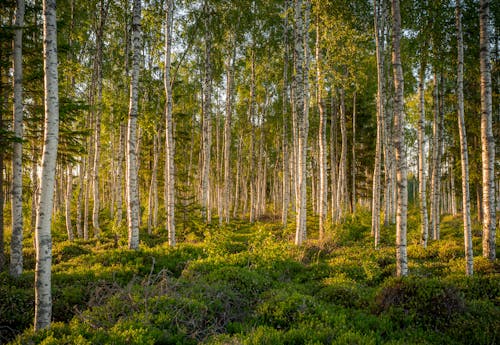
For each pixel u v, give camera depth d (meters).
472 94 17.14
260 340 5.16
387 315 6.31
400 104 8.47
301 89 14.02
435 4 11.96
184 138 24.48
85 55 21.33
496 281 8.01
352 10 16.98
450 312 6.26
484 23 9.94
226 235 13.47
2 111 9.98
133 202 11.84
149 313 5.89
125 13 18.19
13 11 11.66
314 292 8.37
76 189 27.08
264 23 23.50
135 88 11.89
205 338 5.42
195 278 8.36
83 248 14.26
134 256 11.01
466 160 9.48
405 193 8.34
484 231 10.08
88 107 10.73
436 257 11.62
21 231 9.75
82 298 7.54
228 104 24.88
